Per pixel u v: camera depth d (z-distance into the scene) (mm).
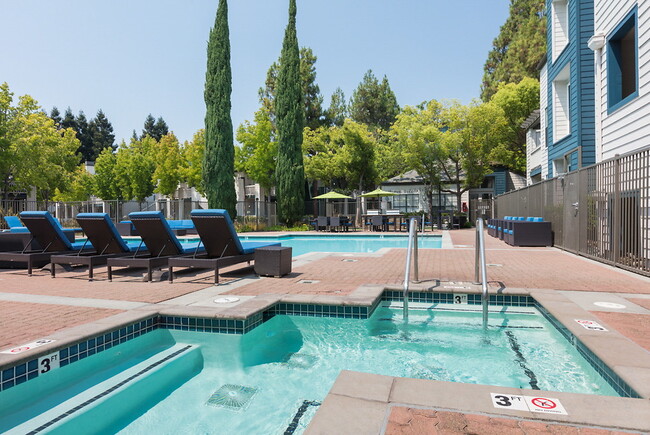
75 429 2268
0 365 2418
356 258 8656
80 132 64188
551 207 11133
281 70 22672
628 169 6508
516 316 4461
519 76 31312
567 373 2975
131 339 3557
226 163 20844
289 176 22406
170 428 2273
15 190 26062
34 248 7777
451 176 26234
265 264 6266
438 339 3830
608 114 8945
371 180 27266
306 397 2680
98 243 6926
